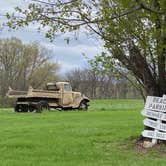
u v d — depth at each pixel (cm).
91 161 1045
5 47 8162
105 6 1109
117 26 1131
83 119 2486
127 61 1205
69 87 3769
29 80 8212
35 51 8400
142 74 1216
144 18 1095
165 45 1087
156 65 1224
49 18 1007
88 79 7875
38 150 1214
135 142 1286
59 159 1074
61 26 1030
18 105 3606
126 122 2200
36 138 1484
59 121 2347
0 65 8119
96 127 1908
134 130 1738
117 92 7650
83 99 3838
